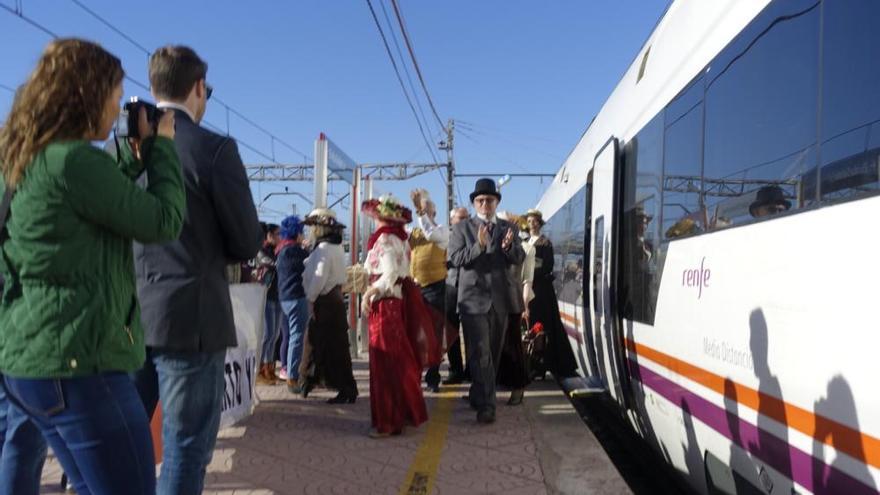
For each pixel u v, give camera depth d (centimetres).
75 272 220
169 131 258
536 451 504
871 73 247
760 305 307
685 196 419
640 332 498
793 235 284
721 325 348
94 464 224
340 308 666
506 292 593
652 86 511
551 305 820
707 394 367
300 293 714
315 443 529
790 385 279
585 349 752
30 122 222
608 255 604
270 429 571
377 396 548
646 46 563
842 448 244
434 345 578
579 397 790
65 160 217
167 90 309
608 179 618
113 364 227
